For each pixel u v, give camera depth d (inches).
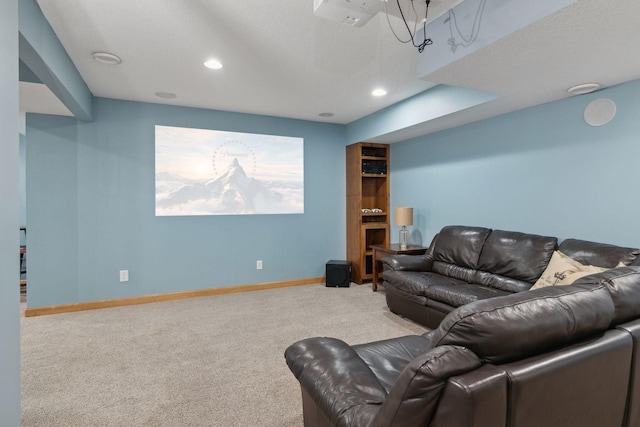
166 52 109.3
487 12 78.4
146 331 128.3
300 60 115.1
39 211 149.0
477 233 140.3
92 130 155.8
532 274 114.0
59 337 122.6
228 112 181.5
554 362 38.7
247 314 147.6
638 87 100.7
